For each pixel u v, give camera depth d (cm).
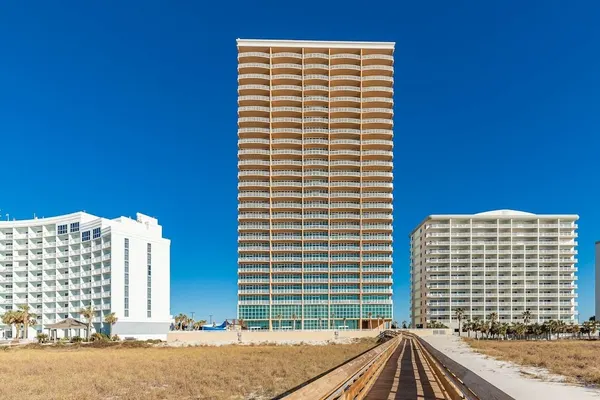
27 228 14075
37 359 5519
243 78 15175
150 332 12762
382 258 14538
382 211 15025
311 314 14212
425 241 18762
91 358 5712
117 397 2586
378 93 15550
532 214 18488
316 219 14738
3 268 13962
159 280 13412
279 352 6938
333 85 15438
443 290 18150
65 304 13262
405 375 2812
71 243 13450
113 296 12038
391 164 15112
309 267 14488
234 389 2759
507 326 15388
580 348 7556
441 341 9625
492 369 3588
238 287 14350
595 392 2403
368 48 15475
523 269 18100
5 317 11506
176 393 2653
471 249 18262
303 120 15188
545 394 2308
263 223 14700
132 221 13100
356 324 14225
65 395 2603
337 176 14962
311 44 15350
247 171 14938
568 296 17838
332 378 1516
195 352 7300
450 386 1894
